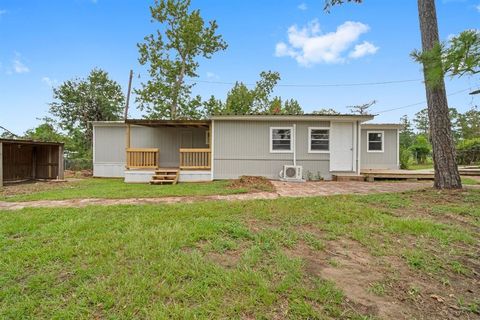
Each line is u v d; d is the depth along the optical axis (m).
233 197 6.73
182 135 13.63
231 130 11.20
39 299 2.19
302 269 2.67
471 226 4.02
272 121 11.16
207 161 11.52
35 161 12.54
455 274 2.63
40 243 3.35
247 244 3.31
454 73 4.04
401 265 2.79
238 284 2.35
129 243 3.27
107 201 6.34
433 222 4.15
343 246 3.30
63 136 20.78
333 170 11.08
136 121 11.23
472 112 31.81
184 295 2.19
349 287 2.35
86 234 3.66
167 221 4.23
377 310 2.04
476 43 3.78
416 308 2.09
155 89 20.91
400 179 10.76
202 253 3.02
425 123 40.53
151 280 2.40
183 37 20.20
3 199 6.70
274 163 11.16
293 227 4.00
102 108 22.80
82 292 2.25
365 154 14.18
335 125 11.11
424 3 6.79
